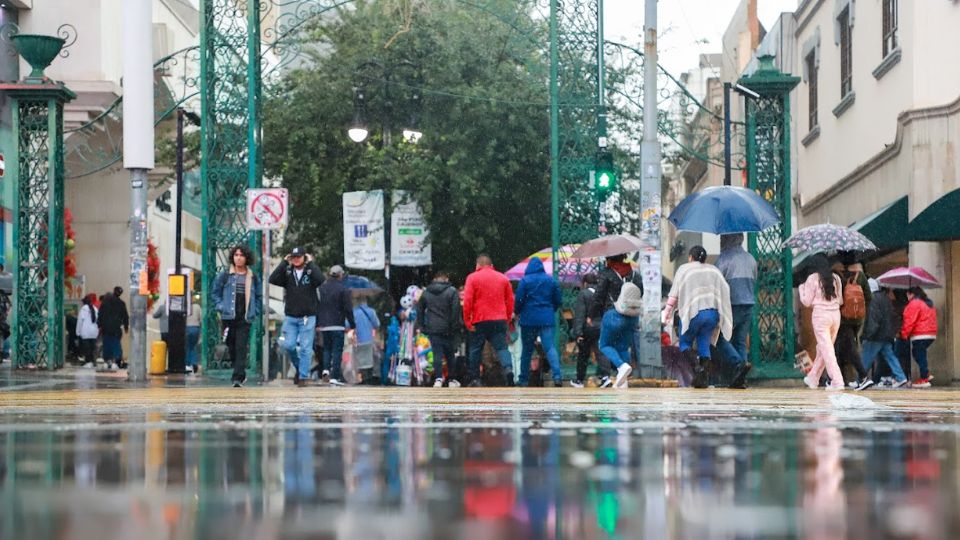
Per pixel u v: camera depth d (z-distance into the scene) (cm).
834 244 3691
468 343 4147
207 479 555
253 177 4141
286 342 3612
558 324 4206
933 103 4425
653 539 348
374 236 5628
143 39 3372
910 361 4181
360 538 347
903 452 726
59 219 4347
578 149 4203
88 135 6341
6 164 5594
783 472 579
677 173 10462
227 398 2091
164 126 6919
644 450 744
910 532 357
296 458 686
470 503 447
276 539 345
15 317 4322
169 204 8019
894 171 4656
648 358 3756
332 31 6359
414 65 5934
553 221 4138
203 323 4128
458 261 6325
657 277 3806
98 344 6706
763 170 4122
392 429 1027
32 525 378
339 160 6375
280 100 6394
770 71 4100
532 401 1870
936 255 4338
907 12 4541
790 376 4022
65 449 777
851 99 5338
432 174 5838
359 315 4553
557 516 405
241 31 4188
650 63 3891
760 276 4100
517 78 6103
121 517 402
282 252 6725
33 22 6172
